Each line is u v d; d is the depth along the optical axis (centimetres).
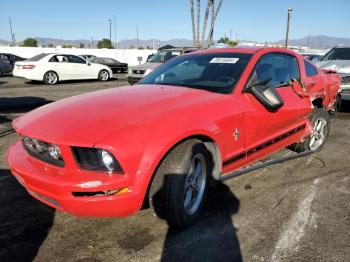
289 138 433
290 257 267
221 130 313
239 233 298
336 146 549
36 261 262
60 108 312
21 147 313
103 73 1845
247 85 358
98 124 266
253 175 422
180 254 271
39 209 338
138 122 269
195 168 309
